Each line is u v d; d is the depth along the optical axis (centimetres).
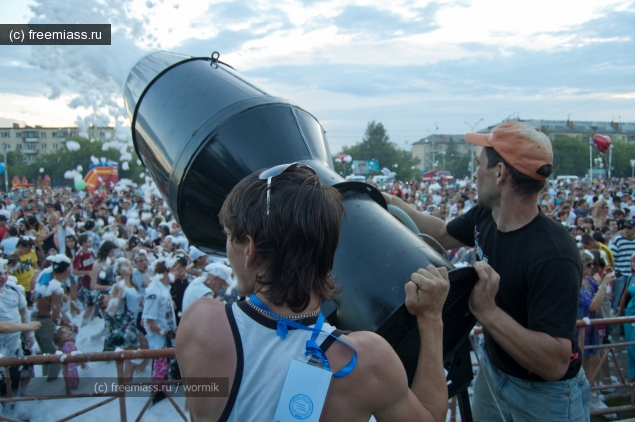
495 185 187
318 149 242
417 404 111
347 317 158
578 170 7656
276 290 101
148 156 260
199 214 238
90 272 745
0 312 465
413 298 130
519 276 179
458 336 177
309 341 99
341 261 167
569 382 189
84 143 3697
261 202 103
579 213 1177
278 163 219
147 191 1430
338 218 108
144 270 583
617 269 696
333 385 98
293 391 95
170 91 251
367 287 157
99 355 340
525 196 182
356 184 198
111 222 1136
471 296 162
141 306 565
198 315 109
